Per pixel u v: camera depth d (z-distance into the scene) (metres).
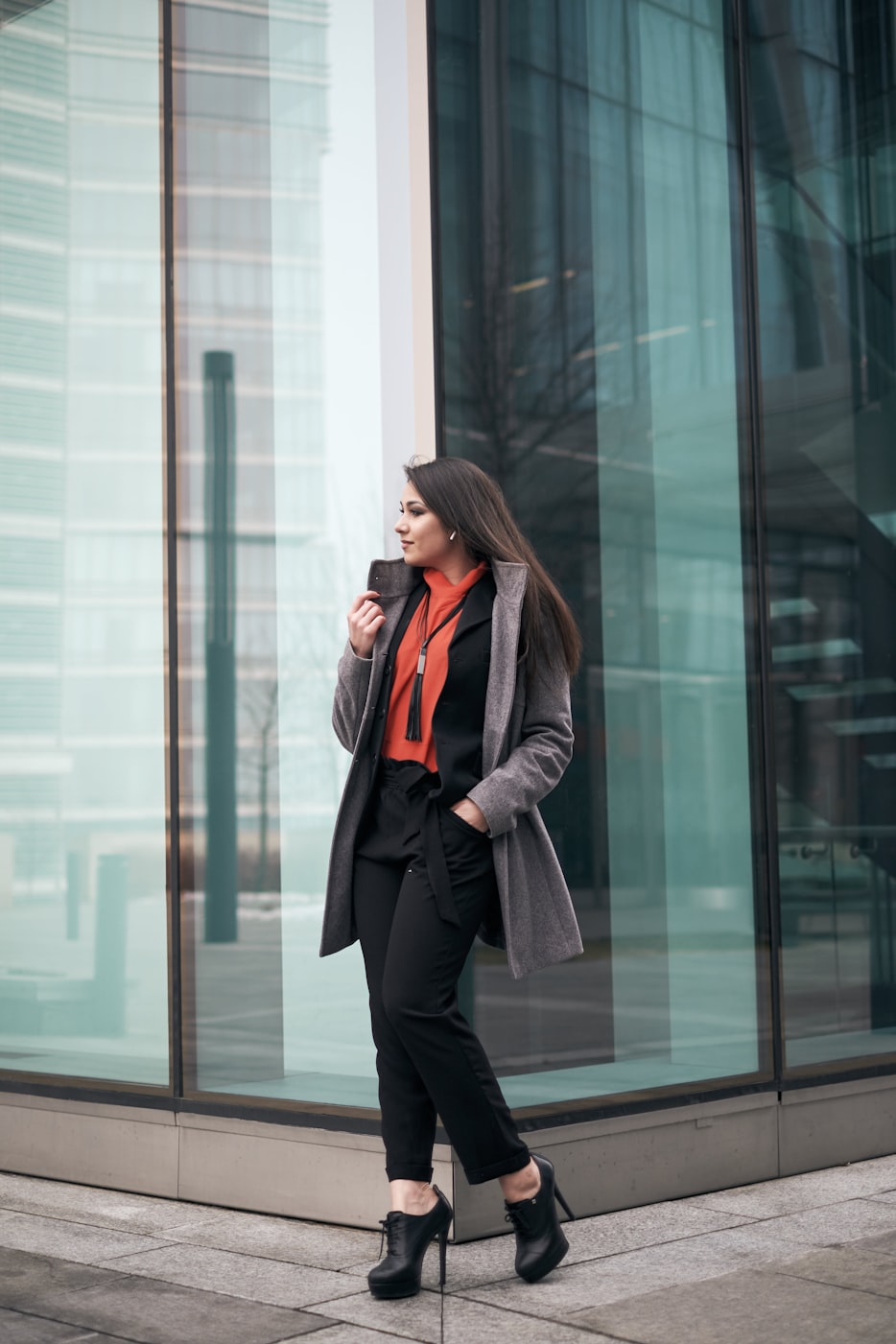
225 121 4.30
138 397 4.43
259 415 4.17
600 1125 3.77
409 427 3.86
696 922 4.20
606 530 4.13
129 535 4.42
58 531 4.58
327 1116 3.71
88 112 4.61
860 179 4.94
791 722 4.54
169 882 4.21
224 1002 4.07
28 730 4.61
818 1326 2.78
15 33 4.81
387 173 3.95
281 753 4.07
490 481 3.32
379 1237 3.55
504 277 3.97
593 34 4.24
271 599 4.12
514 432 3.94
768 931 4.38
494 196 3.97
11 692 4.66
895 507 4.93
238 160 4.26
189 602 4.25
